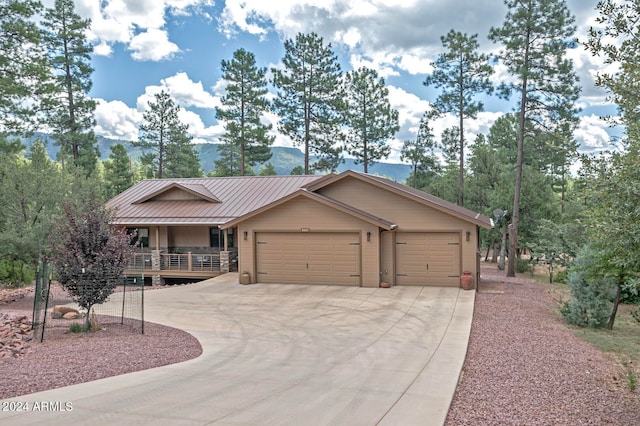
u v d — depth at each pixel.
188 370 8.63
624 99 6.48
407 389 7.45
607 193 5.97
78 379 7.90
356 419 6.11
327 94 42.34
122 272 12.63
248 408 6.49
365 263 19.67
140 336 11.55
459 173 37.41
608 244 6.30
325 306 15.82
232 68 42.34
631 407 6.91
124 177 48.50
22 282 21.69
